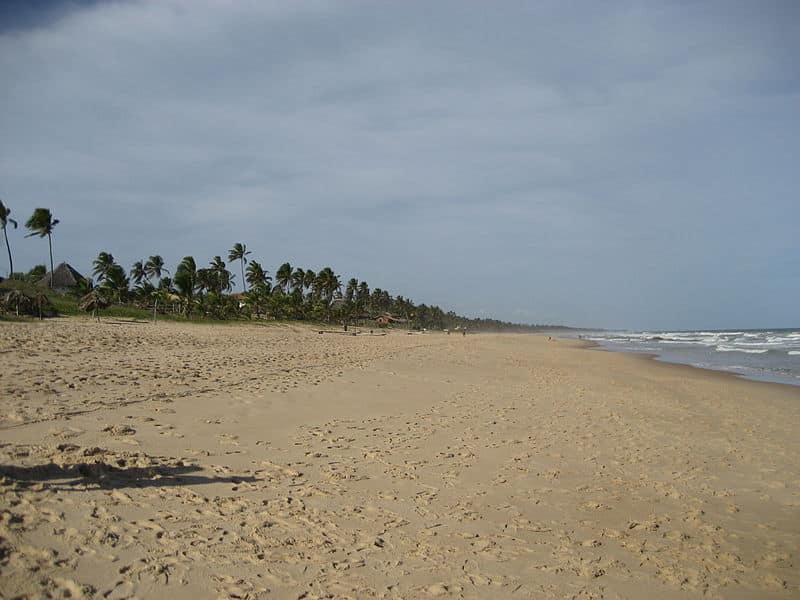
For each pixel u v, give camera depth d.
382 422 11.29
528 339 82.38
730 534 6.76
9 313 39.12
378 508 6.63
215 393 12.15
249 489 6.68
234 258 95.19
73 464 6.45
